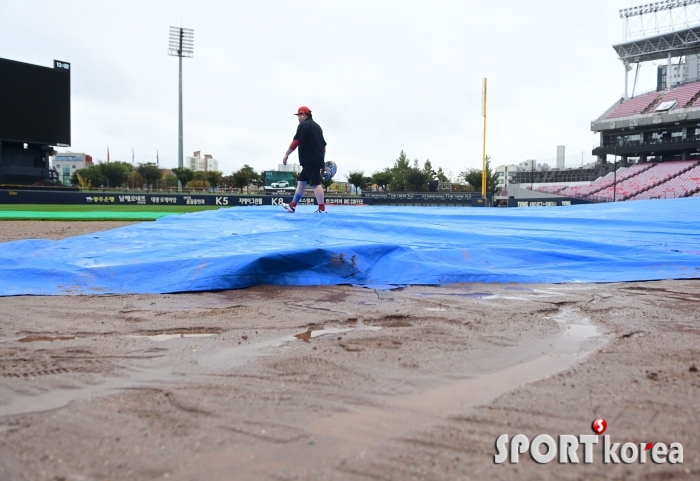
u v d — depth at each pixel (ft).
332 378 6.49
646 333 8.42
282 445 4.81
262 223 23.38
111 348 7.90
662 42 137.59
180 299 11.43
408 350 7.63
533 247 16.39
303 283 13.08
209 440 4.91
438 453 4.65
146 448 4.77
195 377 6.60
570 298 11.23
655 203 32.65
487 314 9.86
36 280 12.73
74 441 4.91
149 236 19.40
